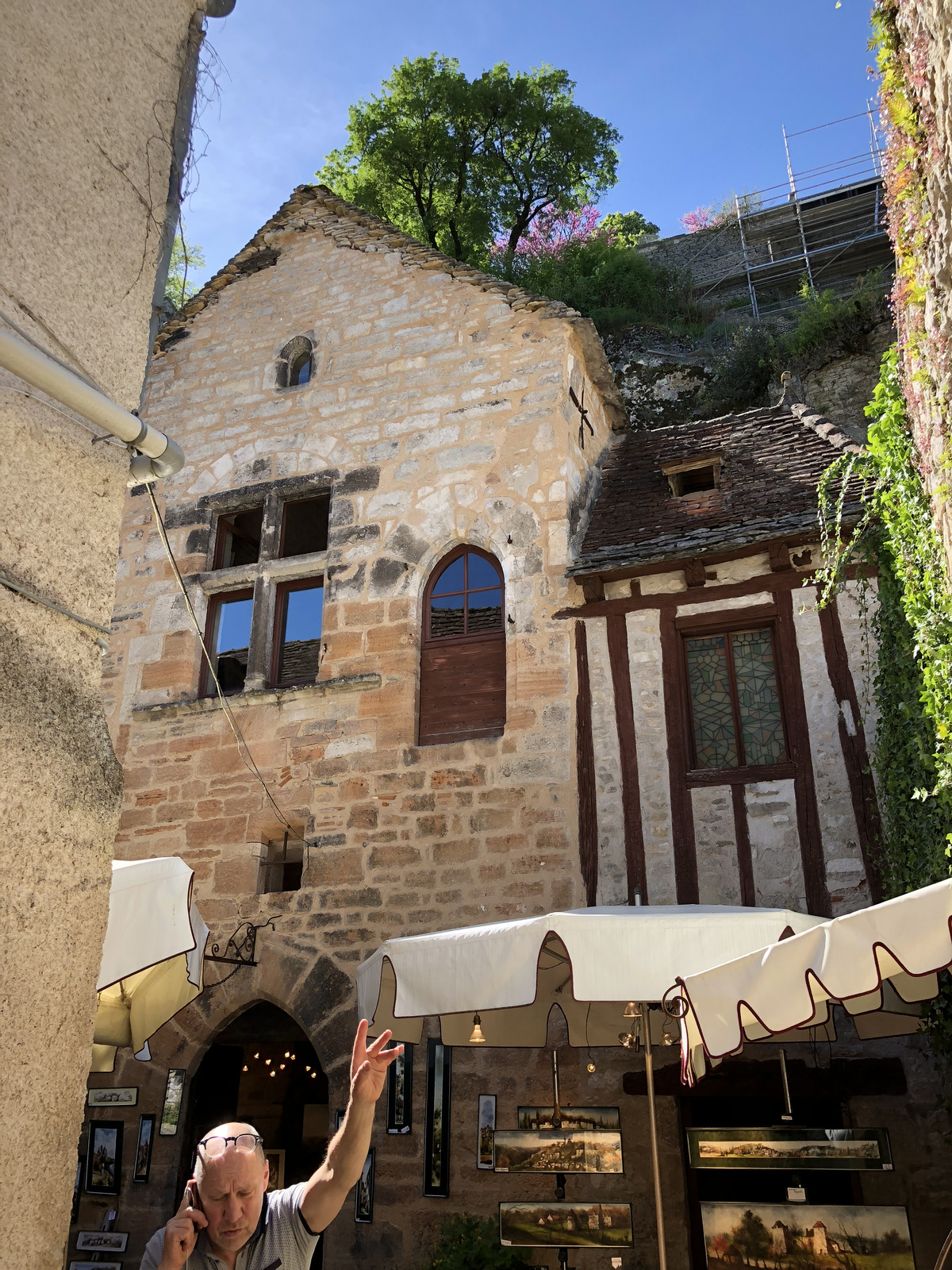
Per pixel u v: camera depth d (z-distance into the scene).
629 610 9.42
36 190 2.87
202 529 11.44
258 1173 2.66
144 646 11.07
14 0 2.93
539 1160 7.34
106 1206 8.84
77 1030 2.44
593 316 24.30
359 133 29.20
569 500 10.08
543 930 5.82
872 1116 7.40
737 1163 6.42
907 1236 5.94
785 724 8.76
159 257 3.27
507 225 29.44
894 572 7.98
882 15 6.25
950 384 5.47
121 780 2.70
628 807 8.78
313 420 11.42
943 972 6.55
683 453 11.61
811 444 10.89
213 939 9.45
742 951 5.66
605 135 29.38
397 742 9.59
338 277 12.09
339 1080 8.55
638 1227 7.49
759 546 9.12
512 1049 8.23
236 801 9.96
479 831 8.99
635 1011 7.05
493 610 10.05
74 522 2.73
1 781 2.38
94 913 2.55
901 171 6.18
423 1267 7.77
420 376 11.12
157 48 3.42
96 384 2.93
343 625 10.32
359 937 9.00
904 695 7.62
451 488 10.45
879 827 8.12
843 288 26.47
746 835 8.45
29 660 2.52
